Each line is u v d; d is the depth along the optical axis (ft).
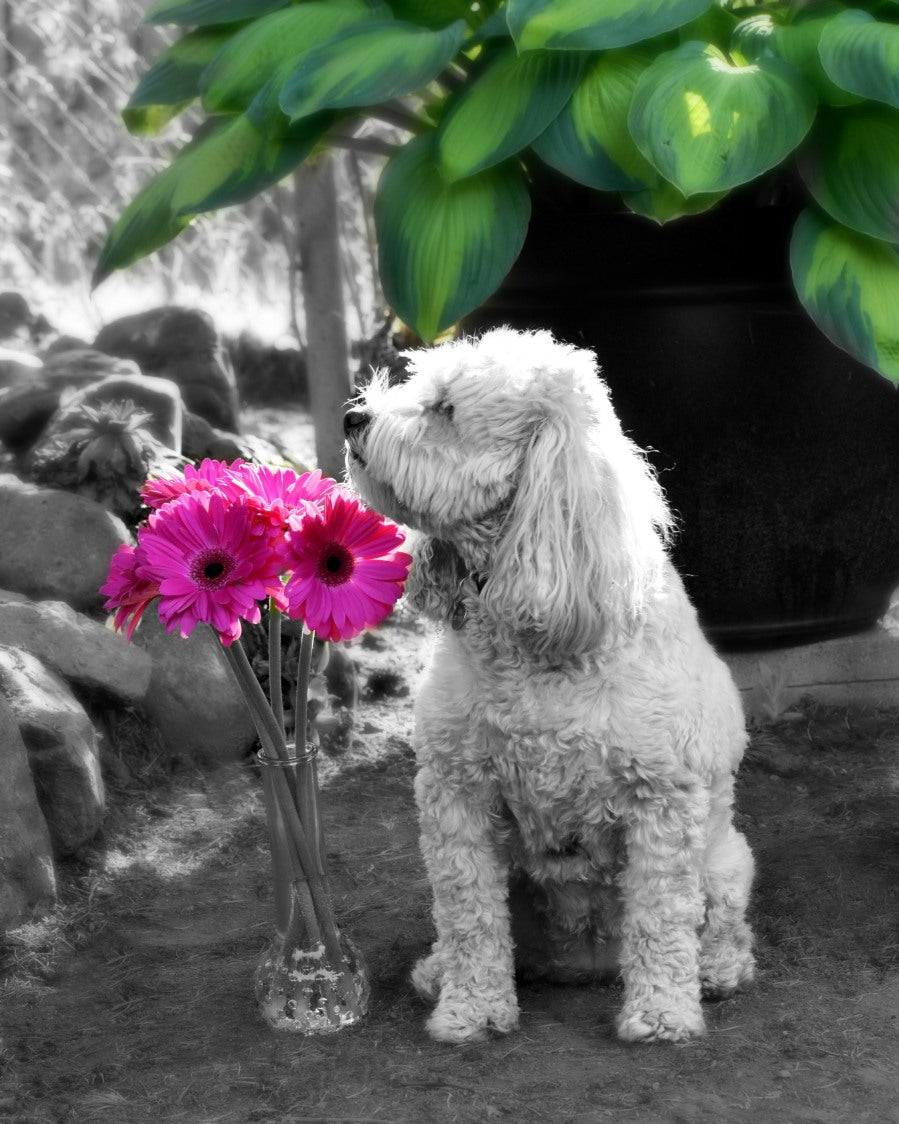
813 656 9.73
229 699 9.36
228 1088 7.29
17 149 15.34
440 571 7.51
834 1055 7.36
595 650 7.30
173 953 8.01
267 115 8.60
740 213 8.83
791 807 9.00
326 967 7.59
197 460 10.66
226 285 16.28
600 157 8.30
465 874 7.48
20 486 9.72
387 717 9.92
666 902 7.39
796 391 9.04
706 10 8.36
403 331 12.26
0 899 8.00
